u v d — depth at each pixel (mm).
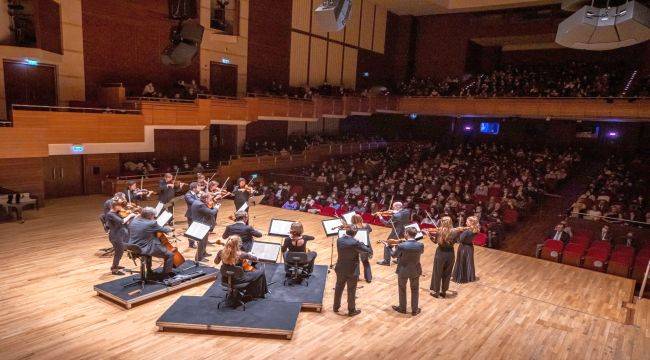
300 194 17031
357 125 29469
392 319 6691
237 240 6281
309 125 25719
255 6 20766
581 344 6281
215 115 16797
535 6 23750
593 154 25109
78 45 14758
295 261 7129
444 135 29031
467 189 17422
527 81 23516
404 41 29141
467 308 7270
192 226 7594
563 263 11148
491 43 28000
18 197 11352
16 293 6875
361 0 26250
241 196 10727
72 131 12648
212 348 5613
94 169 15500
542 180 18547
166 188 10578
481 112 23062
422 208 14516
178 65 10539
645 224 12500
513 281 8719
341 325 6418
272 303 6594
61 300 6703
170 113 15250
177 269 7734
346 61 26500
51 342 5562
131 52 16438
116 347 5523
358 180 18859
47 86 14211
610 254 11031
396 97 26062
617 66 24984
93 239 9797
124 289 6840
